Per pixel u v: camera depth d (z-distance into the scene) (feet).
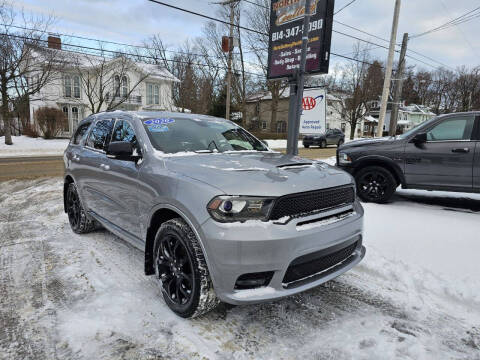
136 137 10.66
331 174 8.95
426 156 17.80
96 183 12.25
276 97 118.62
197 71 123.75
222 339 7.52
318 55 20.66
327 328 8.00
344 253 8.84
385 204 19.58
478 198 21.01
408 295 9.61
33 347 7.13
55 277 10.38
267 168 8.55
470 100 149.38
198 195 7.48
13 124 92.48
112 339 7.44
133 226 10.18
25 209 19.07
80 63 85.10
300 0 21.15
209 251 7.16
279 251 7.00
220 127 12.78
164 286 8.73
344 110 124.47
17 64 63.72
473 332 7.93
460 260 11.41
